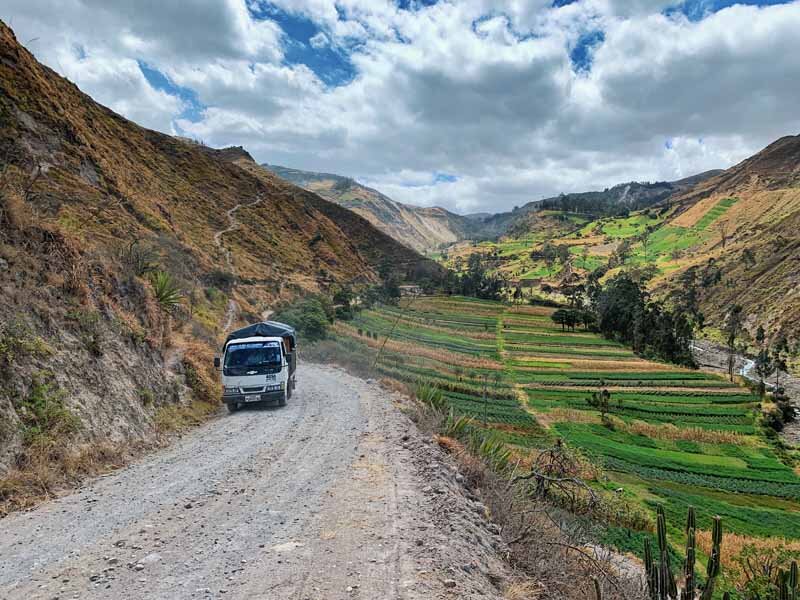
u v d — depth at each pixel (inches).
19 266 410.3
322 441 418.6
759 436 2171.5
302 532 223.6
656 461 1756.9
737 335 4916.3
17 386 325.1
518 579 209.5
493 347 3440.0
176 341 737.6
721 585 744.3
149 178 3609.7
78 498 275.0
